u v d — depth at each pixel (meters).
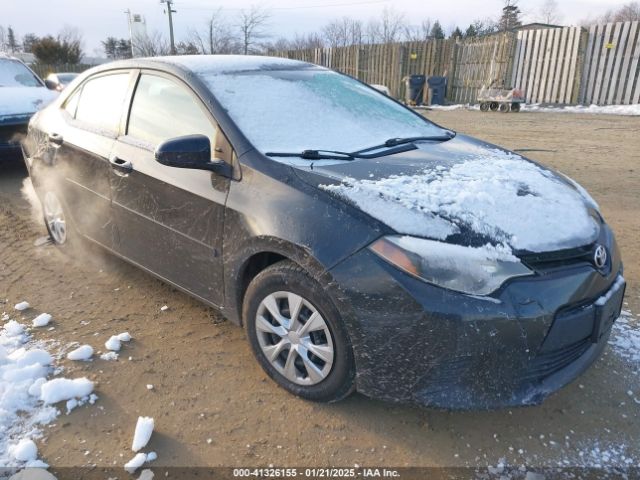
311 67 3.83
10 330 3.18
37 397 2.60
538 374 2.23
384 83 21.98
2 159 6.71
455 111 17.31
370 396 2.31
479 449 2.34
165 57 3.56
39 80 8.18
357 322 2.21
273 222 2.45
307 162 2.68
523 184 2.65
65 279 3.95
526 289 2.14
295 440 2.38
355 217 2.28
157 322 3.34
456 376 2.12
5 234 4.89
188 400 2.62
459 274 2.10
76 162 3.73
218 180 2.75
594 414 2.56
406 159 2.86
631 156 8.54
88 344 3.08
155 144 3.18
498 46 18.25
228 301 2.82
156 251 3.20
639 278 4.02
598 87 16.23
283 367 2.64
